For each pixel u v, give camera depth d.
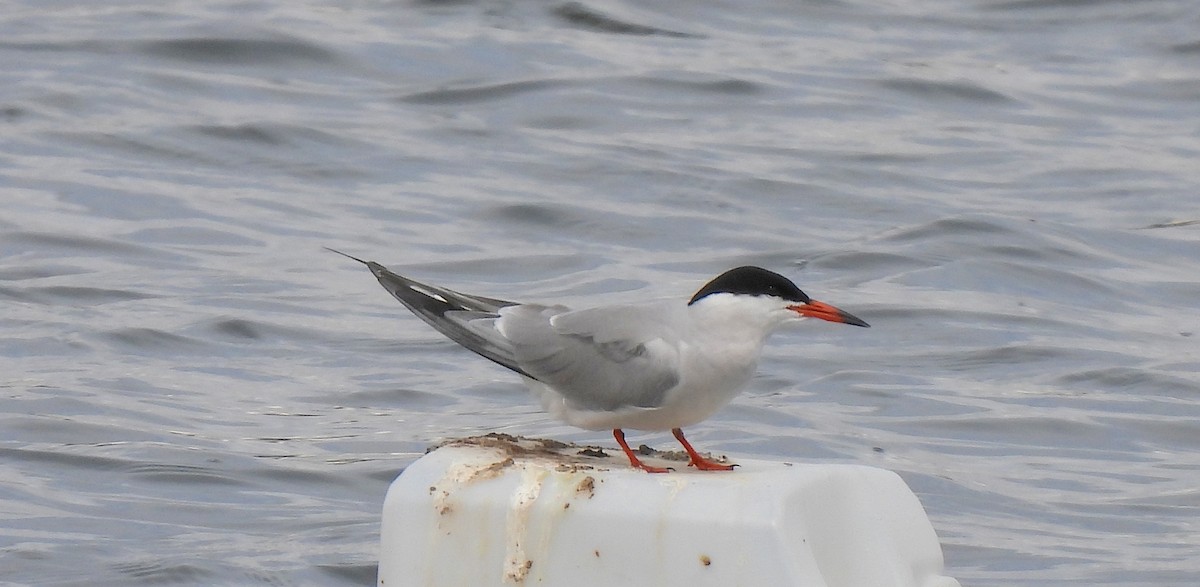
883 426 11.80
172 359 12.86
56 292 14.26
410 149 18.73
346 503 9.99
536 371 6.89
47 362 12.63
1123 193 18.27
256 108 19.81
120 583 8.54
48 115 19.28
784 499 5.07
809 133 19.88
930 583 5.55
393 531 5.34
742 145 19.22
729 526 5.01
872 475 5.64
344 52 21.66
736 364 6.79
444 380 12.57
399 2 24.11
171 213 16.58
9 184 17.14
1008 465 11.12
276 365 12.84
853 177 18.36
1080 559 9.31
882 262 15.79
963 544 9.52
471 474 5.33
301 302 14.23
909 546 5.55
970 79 22.19
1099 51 23.83
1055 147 19.89
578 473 5.25
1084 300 15.15
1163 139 20.33
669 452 6.25
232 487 10.21
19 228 15.85
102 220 16.27
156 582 8.55
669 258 15.76
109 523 9.50
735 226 16.70
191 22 22.58
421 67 21.42
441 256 15.63
